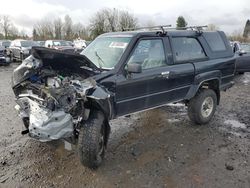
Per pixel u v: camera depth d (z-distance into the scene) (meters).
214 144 4.52
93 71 3.79
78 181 3.41
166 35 4.70
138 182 3.39
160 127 5.29
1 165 3.74
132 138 4.74
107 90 3.78
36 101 3.49
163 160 3.95
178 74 4.74
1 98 7.43
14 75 3.75
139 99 4.27
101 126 3.62
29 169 3.66
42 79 3.66
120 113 4.08
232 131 5.12
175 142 4.58
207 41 5.46
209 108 5.46
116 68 3.95
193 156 4.08
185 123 5.52
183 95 5.02
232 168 3.71
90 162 3.55
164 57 4.62
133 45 4.17
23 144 4.38
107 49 4.38
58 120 3.32
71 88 3.39
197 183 3.37
